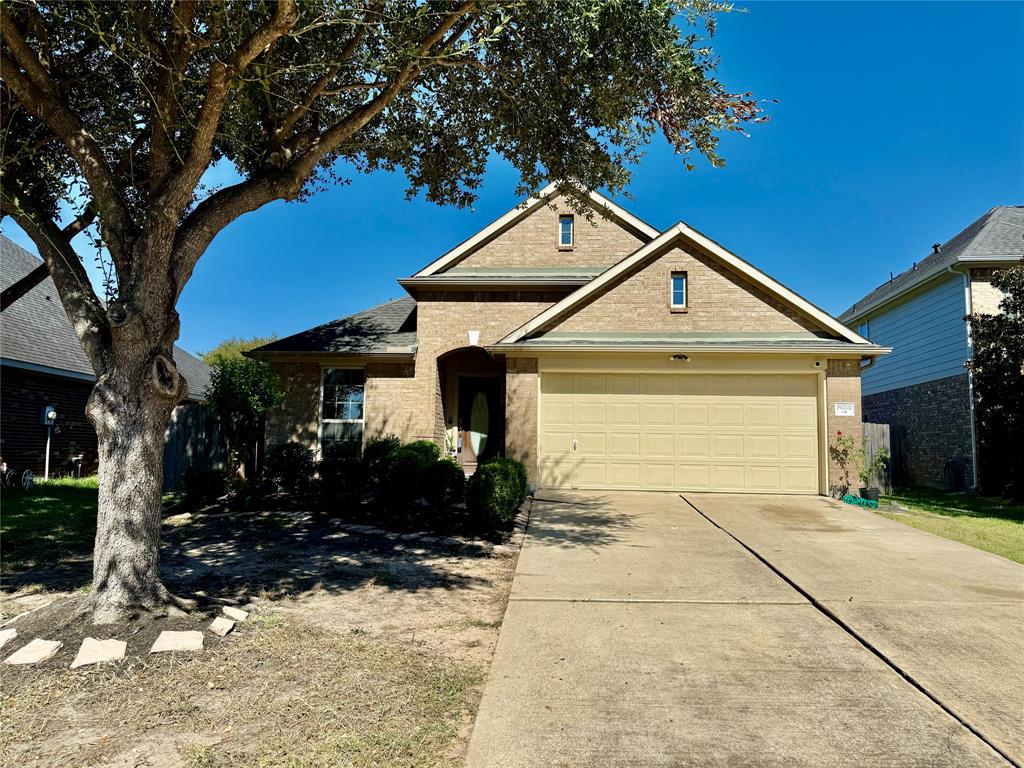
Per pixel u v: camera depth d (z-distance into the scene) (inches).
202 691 149.7
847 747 131.0
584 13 230.7
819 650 184.2
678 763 124.3
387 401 566.6
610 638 192.5
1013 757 127.4
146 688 149.9
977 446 576.4
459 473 416.8
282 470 453.7
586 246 592.1
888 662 175.3
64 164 282.8
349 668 166.2
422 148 343.3
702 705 149.3
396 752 126.4
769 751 129.2
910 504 499.5
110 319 189.3
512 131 310.3
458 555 304.3
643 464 479.2
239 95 244.4
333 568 275.4
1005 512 462.9
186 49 215.5
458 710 147.1
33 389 587.2
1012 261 573.3
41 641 169.3
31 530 357.4
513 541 334.6
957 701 151.8
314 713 140.9
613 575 261.4
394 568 278.5
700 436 477.7
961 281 605.9
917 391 696.4
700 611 218.1
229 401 462.3
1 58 189.8
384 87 257.4
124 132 276.8
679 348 469.1
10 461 553.3
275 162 240.2
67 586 243.8
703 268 493.7
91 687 149.1
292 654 173.3
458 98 314.7
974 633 196.5
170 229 199.0
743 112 255.4
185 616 189.3
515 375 486.3
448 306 577.6
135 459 192.7
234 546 317.4
